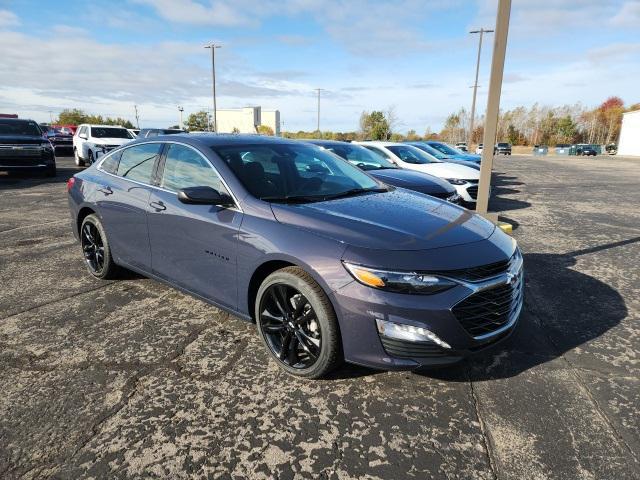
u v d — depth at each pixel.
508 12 6.03
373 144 10.17
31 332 3.41
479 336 2.55
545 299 4.16
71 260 5.22
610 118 84.75
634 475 2.07
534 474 2.08
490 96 6.39
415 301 2.40
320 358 2.65
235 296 3.12
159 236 3.64
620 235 6.94
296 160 3.79
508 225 6.96
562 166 26.97
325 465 2.14
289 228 2.80
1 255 5.42
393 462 2.16
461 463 2.15
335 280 2.51
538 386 2.76
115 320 3.62
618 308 3.96
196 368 2.94
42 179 13.53
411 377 2.85
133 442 2.27
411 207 3.26
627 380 2.84
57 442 2.26
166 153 3.82
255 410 2.53
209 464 2.13
